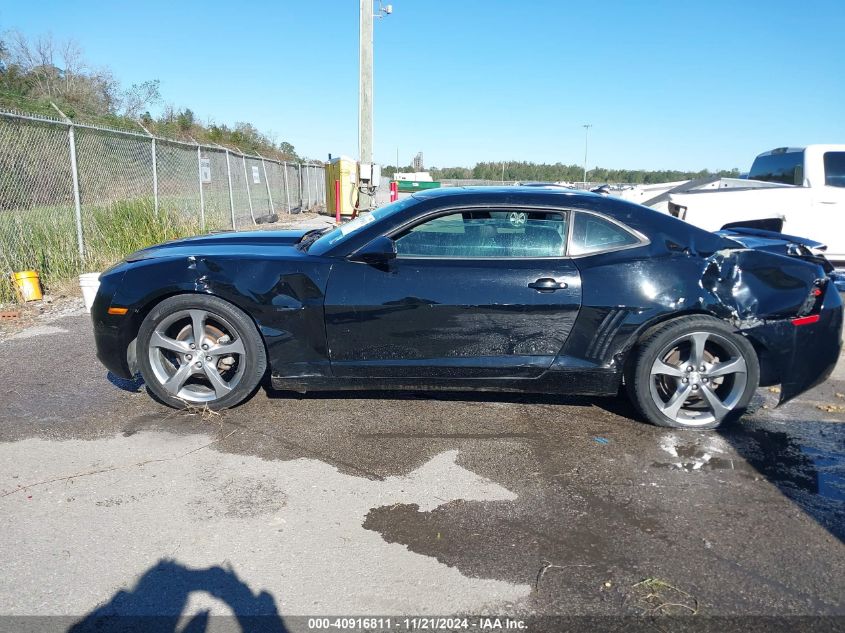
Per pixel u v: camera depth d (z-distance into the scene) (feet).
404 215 13.23
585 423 13.60
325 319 12.80
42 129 29.99
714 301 12.71
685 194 26.05
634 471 11.50
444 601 7.93
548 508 10.15
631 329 12.79
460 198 13.29
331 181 75.77
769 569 8.70
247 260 13.07
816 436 13.28
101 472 10.93
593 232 13.10
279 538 9.16
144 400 14.17
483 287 12.69
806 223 25.43
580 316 12.76
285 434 12.62
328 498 10.30
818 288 13.02
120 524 9.39
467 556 8.85
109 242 30.30
